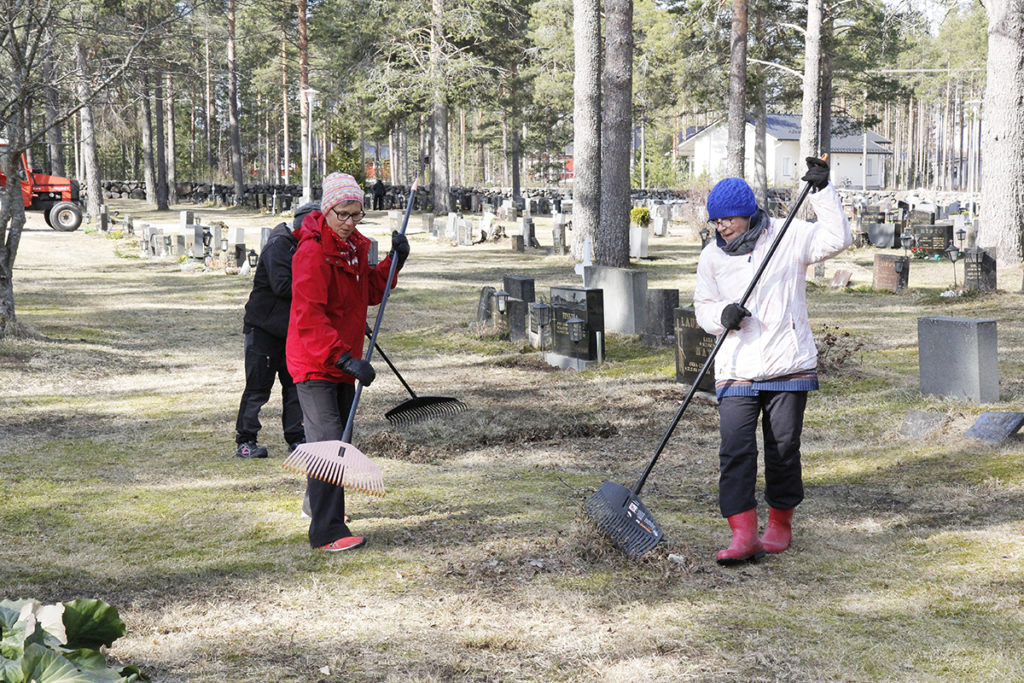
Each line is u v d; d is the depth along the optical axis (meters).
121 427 7.61
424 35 38.09
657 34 38.47
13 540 4.67
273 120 73.44
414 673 3.12
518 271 19.92
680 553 4.27
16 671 2.09
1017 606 3.65
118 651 3.30
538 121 48.31
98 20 11.53
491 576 4.04
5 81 10.91
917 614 3.61
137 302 15.48
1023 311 12.95
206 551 4.47
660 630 3.48
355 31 37.06
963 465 5.85
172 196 49.88
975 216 33.66
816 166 3.98
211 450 6.78
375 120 45.81
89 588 3.98
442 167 39.34
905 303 14.86
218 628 3.53
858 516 4.93
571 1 38.34
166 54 13.15
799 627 3.50
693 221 29.00
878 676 3.09
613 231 19.36
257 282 6.22
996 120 17.20
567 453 6.63
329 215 4.30
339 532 4.47
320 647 3.34
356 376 4.20
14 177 10.91
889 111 103.06
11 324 11.12
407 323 13.80
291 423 6.33
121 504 5.34
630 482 5.76
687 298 15.77
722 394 4.20
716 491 5.50
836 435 6.89
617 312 12.34
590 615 3.63
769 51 37.16
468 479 5.88
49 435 7.32
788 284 4.09
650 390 8.91
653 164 75.00
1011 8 16.84
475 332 12.53
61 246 24.50
